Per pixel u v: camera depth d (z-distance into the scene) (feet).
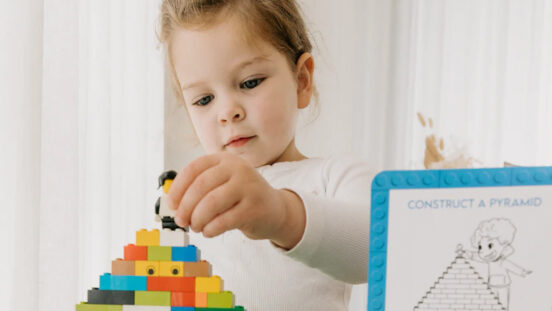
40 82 3.09
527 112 5.73
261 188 1.37
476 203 1.06
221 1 2.46
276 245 1.57
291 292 2.35
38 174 3.05
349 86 5.14
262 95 2.42
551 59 5.67
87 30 3.43
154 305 1.28
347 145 5.08
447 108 5.74
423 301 1.06
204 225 1.32
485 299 1.05
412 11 5.61
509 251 1.05
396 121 5.54
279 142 2.49
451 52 5.76
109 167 3.52
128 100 3.74
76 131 3.17
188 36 2.45
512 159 5.73
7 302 2.87
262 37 2.45
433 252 1.06
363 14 5.25
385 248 1.07
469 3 5.80
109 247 3.49
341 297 2.42
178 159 3.94
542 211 1.04
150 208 3.77
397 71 5.54
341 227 1.55
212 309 1.27
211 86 2.44
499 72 5.79
